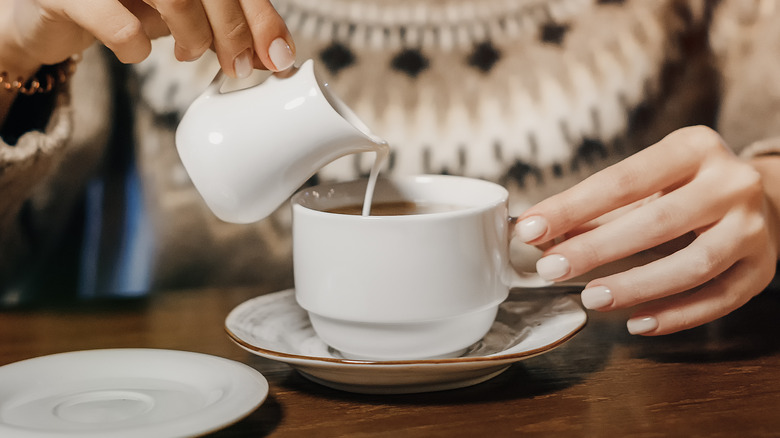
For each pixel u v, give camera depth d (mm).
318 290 503
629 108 846
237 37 507
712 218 535
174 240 848
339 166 819
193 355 515
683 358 533
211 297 651
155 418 463
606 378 511
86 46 625
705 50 874
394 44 804
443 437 455
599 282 531
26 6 590
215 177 501
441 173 828
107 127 805
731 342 551
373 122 815
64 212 799
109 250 857
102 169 829
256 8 504
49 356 514
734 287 544
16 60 630
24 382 493
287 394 500
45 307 633
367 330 499
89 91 786
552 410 478
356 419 474
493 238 506
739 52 872
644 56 844
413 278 489
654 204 530
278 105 495
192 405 475
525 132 829
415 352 504
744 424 460
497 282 512
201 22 512
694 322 541
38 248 792
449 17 802
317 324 518
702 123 888
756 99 854
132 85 824
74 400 482
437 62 811
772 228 589
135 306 632
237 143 496
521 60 823
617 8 831
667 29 848
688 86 871
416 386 494
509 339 533
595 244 523
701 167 542
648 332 542
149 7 593
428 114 818
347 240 490
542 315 553
